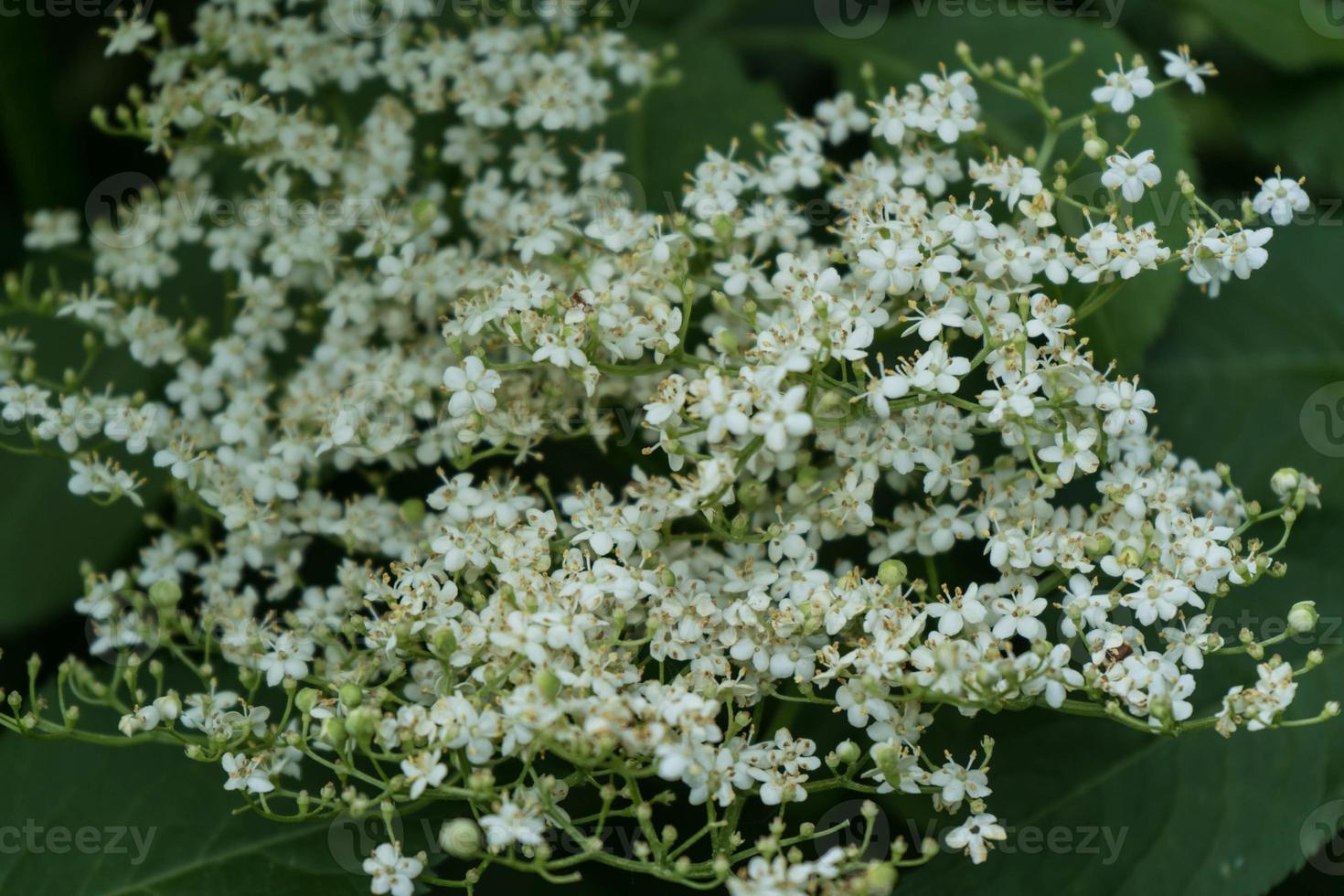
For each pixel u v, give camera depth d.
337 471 0.49
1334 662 0.48
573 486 0.48
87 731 0.47
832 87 0.53
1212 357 0.51
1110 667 0.45
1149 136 0.50
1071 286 0.48
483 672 0.45
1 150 0.53
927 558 0.46
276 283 0.49
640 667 0.45
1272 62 0.51
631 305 0.47
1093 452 0.46
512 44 0.49
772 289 0.47
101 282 0.49
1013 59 0.51
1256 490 0.50
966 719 0.48
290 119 0.49
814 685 0.47
